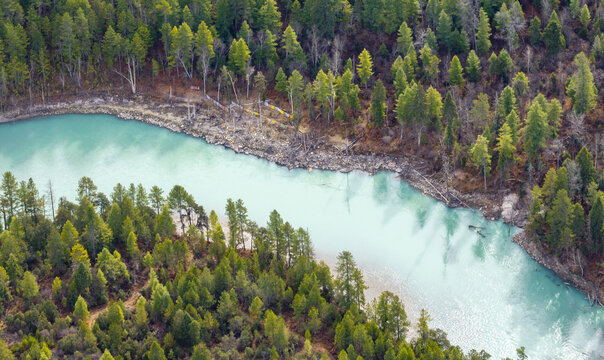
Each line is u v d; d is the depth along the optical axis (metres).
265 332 150.38
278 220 171.88
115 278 165.75
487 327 165.50
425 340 149.62
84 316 154.38
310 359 146.38
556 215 176.00
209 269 168.00
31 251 172.00
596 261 176.62
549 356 158.75
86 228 171.12
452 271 179.50
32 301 158.25
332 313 156.62
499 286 175.25
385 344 146.38
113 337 147.12
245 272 164.50
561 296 172.50
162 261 170.38
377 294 172.88
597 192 179.88
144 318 152.25
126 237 174.25
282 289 160.25
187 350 148.62
